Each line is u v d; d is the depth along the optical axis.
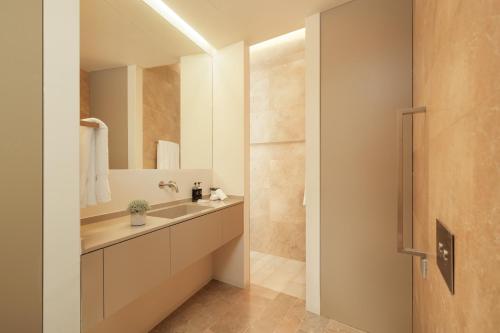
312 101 1.79
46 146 0.73
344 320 1.68
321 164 1.77
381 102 1.54
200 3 1.66
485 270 0.36
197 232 1.58
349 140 1.65
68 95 0.78
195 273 2.11
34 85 0.71
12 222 0.68
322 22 1.74
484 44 0.37
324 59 1.74
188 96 2.16
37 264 0.72
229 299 2.00
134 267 1.10
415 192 1.20
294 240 2.91
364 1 1.58
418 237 1.11
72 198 0.79
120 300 1.03
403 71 1.47
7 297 0.69
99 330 1.30
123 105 1.60
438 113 0.69
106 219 1.37
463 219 0.46
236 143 2.25
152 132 1.84
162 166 1.92
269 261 2.86
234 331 1.60
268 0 1.63
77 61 0.80
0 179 0.67
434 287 0.74
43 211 0.73
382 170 1.54
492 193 0.34
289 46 2.52
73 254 0.80
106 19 1.47
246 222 2.25
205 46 2.22
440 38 0.67
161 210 1.75
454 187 0.53
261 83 3.03
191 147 2.20
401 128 0.85
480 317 0.38
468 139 0.44
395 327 1.50
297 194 2.89
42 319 0.73
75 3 0.79
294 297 2.03
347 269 1.67
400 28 1.47
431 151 0.79
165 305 1.75
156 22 1.78
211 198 2.13
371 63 1.57
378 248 1.56
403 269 1.47
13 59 0.67
